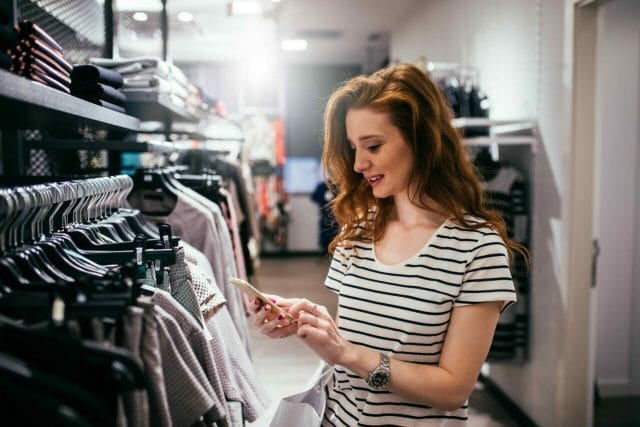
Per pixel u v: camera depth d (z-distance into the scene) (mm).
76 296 859
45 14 1879
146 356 903
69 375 812
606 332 3490
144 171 2205
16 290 927
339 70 9016
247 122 7844
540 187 2930
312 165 9117
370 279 1196
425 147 1144
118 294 870
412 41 5934
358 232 1276
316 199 7934
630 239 3449
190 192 2326
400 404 1127
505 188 3047
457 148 1169
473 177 1174
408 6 5727
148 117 2852
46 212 1299
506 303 1105
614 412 3287
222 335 1568
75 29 2143
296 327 1182
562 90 2658
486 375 3705
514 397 3270
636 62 3346
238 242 2934
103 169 2402
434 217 1189
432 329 1113
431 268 1127
